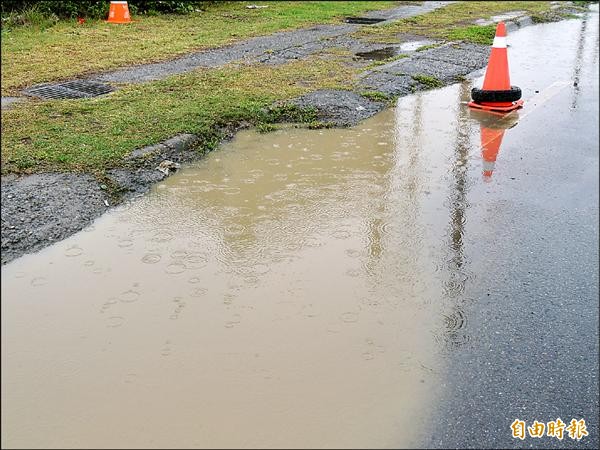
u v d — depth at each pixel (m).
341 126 5.88
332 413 2.56
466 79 7.93
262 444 2.42
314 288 3.38
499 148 5.55
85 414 2.55
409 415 2.57
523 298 3.38
